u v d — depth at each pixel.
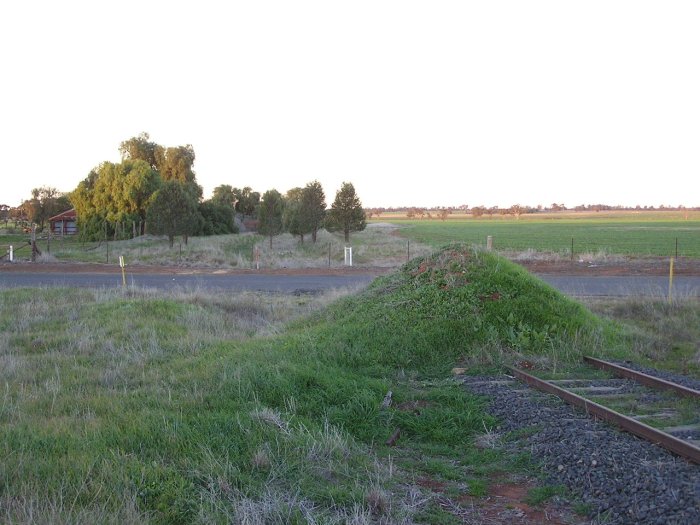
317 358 10.17
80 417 7.38
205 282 25.12
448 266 13.28
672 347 12.55
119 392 8.56
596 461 6.07
